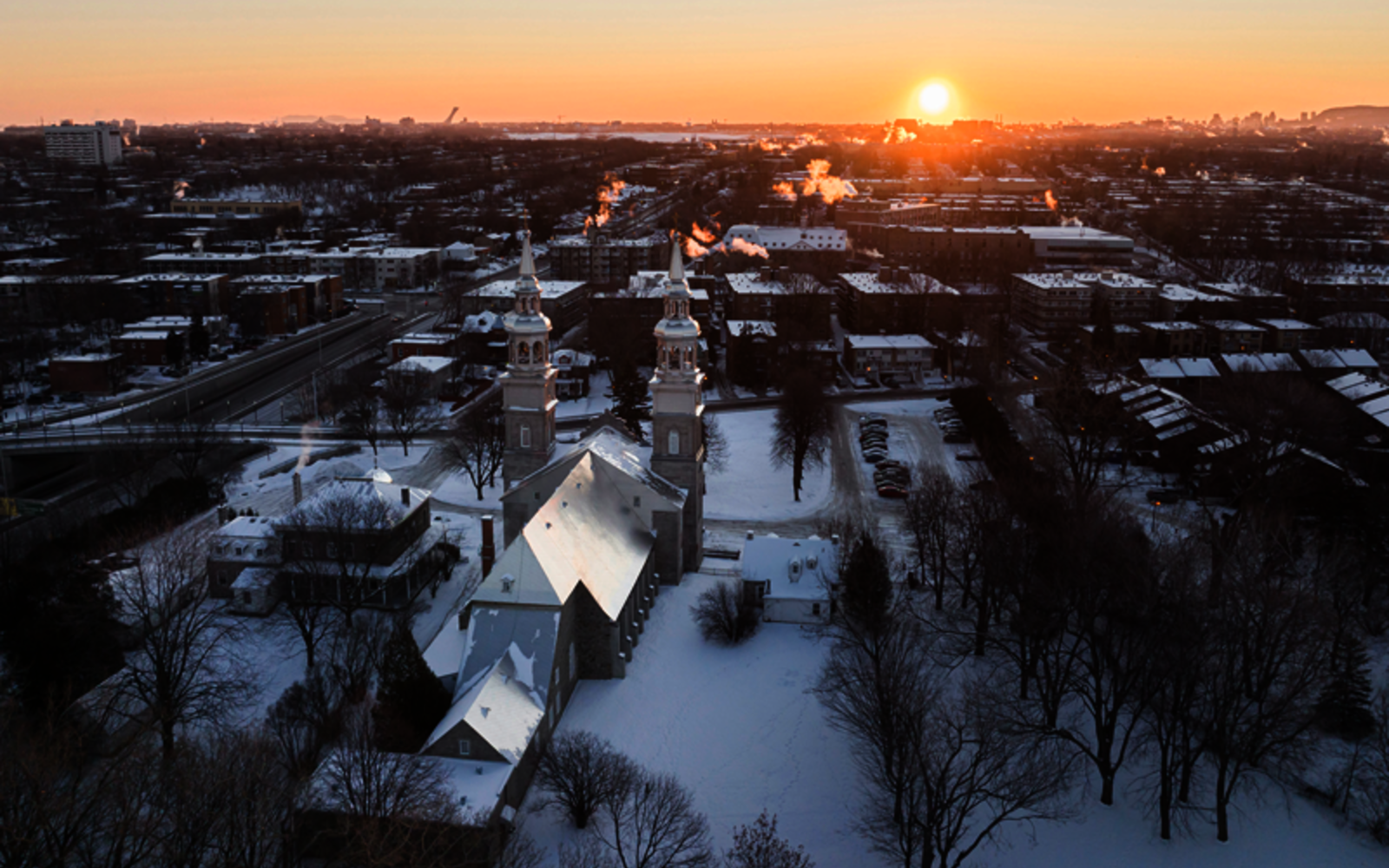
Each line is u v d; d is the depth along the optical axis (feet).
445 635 288.92
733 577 365.20
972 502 330.95
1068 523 307.78
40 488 509.35
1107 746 242.99
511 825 227.20
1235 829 238.89
